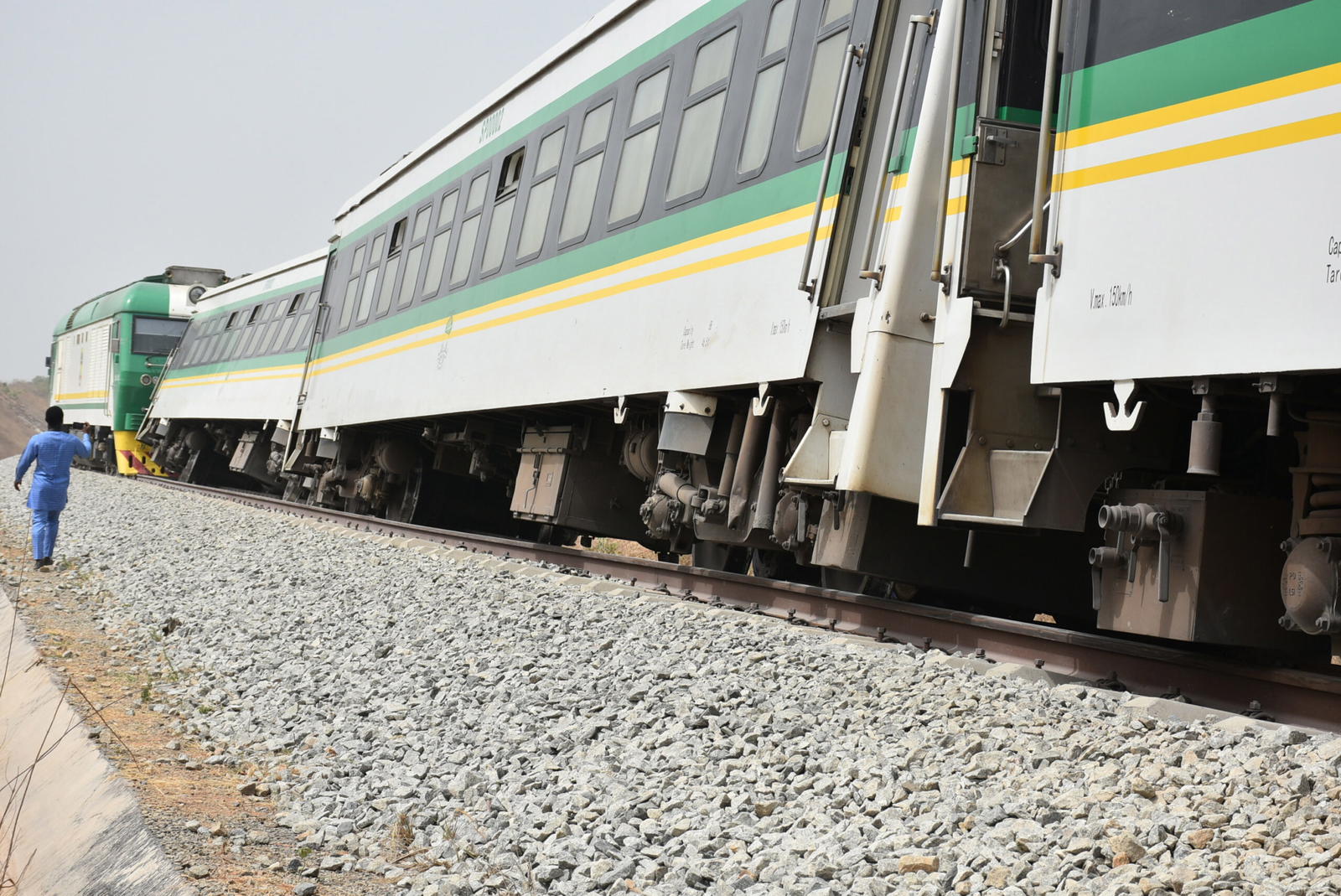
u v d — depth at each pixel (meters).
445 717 5.59
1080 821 3.48
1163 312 4.65
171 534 15.34
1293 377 4.29
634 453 10.23
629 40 10.18
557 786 4.39
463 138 14.16
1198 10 4.66
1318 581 4.51
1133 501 5.34
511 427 13.88
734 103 8.32
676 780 4.32
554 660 6.42
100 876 3.87
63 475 12.91
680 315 8.51
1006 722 4.47
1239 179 4.42
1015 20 5.95
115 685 6.93
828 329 7.04
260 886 3.48
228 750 5.40
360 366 16.64
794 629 6.68
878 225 6.52
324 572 10.98
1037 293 5.43
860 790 3.98
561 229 10.77
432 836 4.05
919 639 6.54
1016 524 5.42
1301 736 3.93
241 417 23.67
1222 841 3.21
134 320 32.44
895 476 6.23
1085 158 5.10
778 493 7.66
